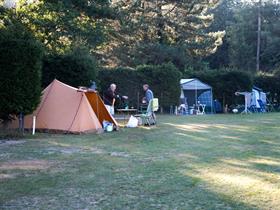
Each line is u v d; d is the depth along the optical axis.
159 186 6.66
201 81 31.55
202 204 5.66
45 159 9.11
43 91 14.98
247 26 56.78
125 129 16.09
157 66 27.95
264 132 15.12
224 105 31.53
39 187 6.58
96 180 7.08
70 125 14.31
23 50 13.05
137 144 11.72
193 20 41.28
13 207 5.50
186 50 41.16
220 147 11.14
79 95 14.73
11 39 12.96
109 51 36.91
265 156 9.59
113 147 11.06
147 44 38.34
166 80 27.80
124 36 36.72
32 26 21.50
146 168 8.14
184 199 5.91
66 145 11.37
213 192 6.29
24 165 8.40
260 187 6.58
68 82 20.77
